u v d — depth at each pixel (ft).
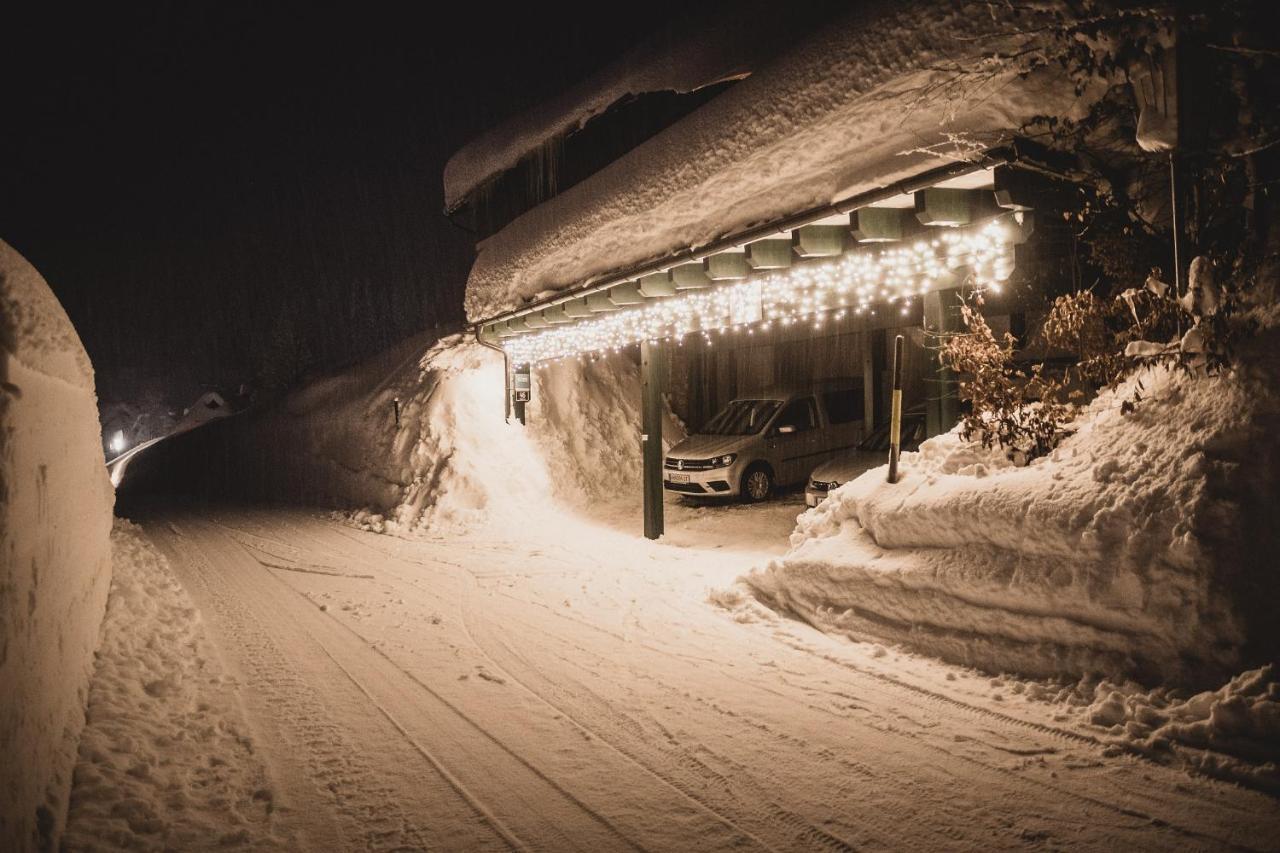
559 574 31.99
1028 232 21.06
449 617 25.32
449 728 15.96
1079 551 16.48
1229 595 14.10
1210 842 10.85
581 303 41.14
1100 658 15.79
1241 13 16.53
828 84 22.35
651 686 18.29
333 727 15.98
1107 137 19.88
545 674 19.36
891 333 47.83
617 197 34.17
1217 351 16.80
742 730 15.55
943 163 20.85
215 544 41.91
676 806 12.60
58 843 10.03
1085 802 12.13
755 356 57.52
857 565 21.54
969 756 13.93
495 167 51.83
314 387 79.51
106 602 21.17
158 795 12.29
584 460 53.31
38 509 10.74
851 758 14.10
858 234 23.61
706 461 45.85
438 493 47.67
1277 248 18.10
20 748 8.86
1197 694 14.02
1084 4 17.28
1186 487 15.38
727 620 23.73
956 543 19.51
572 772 13.88
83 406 17.37
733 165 26.40
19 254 13.57
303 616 25.62
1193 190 19.52
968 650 18.17
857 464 34.68
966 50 18.83
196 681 18.04
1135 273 21.66
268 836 11.55
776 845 11.36
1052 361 23.84
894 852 11.07
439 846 11.45
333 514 52.42
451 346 60.59
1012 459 20.75
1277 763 12.16
